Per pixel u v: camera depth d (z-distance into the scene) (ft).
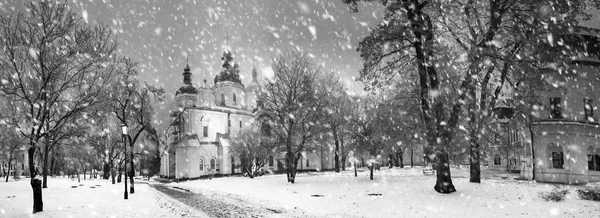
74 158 213.25
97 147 153.28
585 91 96.68
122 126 79.05
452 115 73.67
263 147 171.53
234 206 64.28
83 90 59.06
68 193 81.15
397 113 106.83
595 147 96.73
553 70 68.44
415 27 63.87
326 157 264.93
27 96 54.29
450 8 67.67
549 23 60.13
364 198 67.51
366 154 126.72
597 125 96.53
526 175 107.04
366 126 127.54
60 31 55.77
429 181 92.73
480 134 93.45
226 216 52.49
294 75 119.24
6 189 87.76
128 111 105.70
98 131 103.14
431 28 69.46
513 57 70.95
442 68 75.25
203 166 234.38
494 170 179.83
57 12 55.83
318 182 111.86
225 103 260.62
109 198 73.20
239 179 159.33
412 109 101.09
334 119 134.00
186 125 239.30
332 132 140.26
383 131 116.37
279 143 122.72
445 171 68.85
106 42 61.05
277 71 118.21
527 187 71.67
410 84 100.53
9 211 49.65
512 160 163.12
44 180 97.55
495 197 62.13
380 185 89.66
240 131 215.10
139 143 243.60
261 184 117.91
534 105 73.51
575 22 68.80
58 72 54.70
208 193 96.99
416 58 72.13
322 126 119.14
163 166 254.68
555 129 95.09
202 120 240.32
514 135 146.72
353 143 127.75
